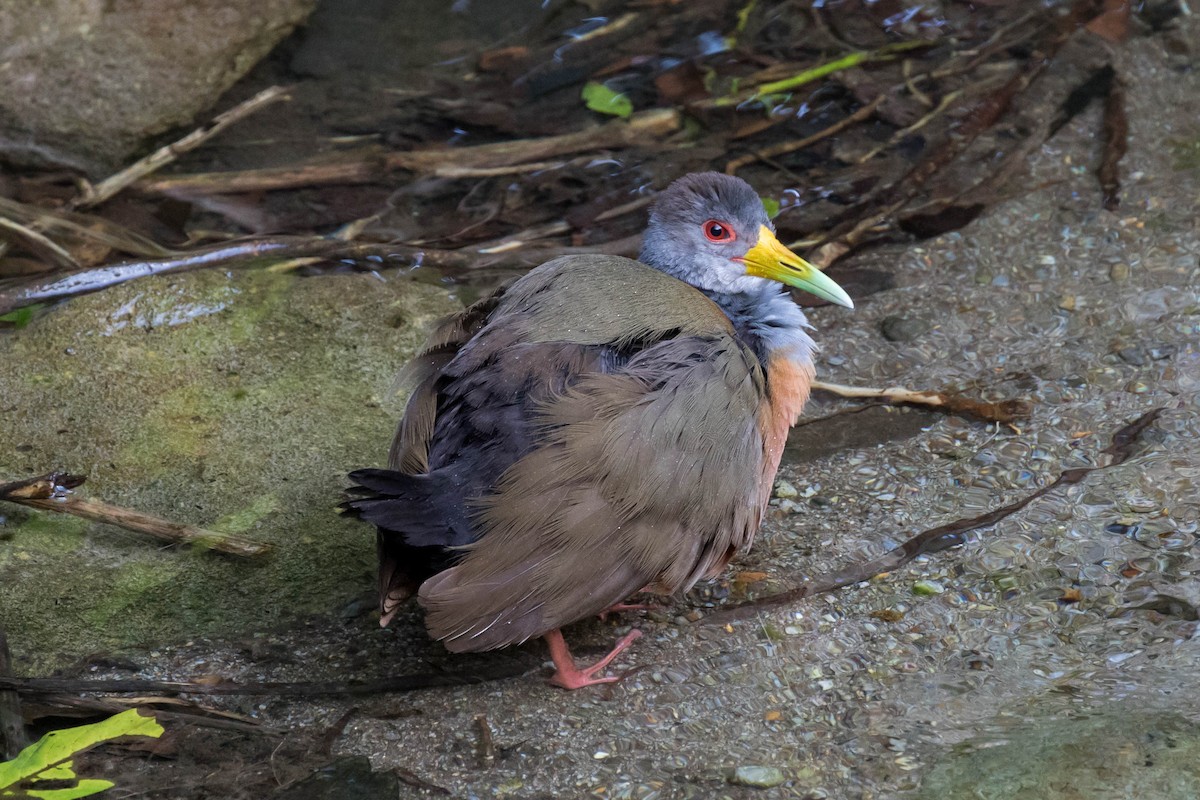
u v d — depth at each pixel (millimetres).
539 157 11266
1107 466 8008
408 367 7191
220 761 6414
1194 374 8617
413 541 6227
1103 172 10500
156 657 7082
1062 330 9164
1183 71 11430
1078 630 6977
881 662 6895
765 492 7172
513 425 6406
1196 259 9562
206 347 9109
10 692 6676
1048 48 11906
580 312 6891
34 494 7551
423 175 11094
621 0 12852
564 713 6711
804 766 6289
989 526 7676
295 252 9945
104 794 6191
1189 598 7078
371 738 6574
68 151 11297
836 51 12297
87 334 9109
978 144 11000
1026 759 6168
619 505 6355
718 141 11359
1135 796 5898
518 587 6234
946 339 9242
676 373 6566
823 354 9250
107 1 12352
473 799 6199
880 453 8344
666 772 6312
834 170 10953
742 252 8328
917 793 6062
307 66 12344
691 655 7035
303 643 7188
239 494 8070
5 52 11891
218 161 11219
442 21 12781
